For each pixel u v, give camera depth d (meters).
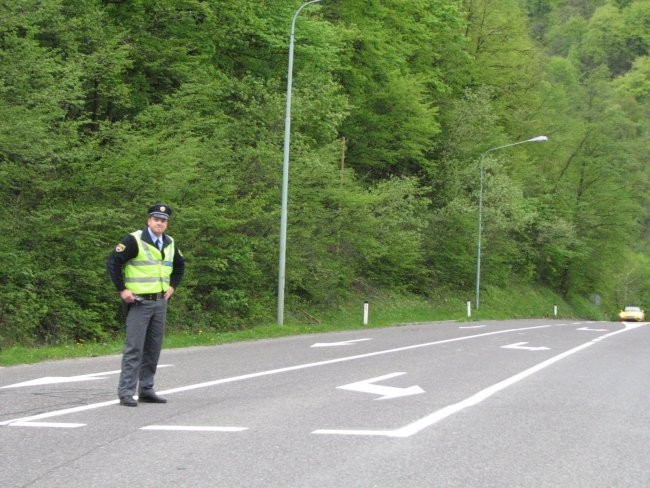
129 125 18.25
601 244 59.66
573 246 57.91
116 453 6.01
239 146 25.19
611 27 129.00
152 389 8.51
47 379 10.38
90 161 17.34
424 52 42.84
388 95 36.38
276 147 25.11
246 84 26.22
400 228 35.09
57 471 5.45
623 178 60.19
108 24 21.52
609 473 5.77
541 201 55.50
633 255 87.88
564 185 57.78
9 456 5.89
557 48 133.12
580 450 6.56
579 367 13.69
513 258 50.91
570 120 57.94
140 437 6.62
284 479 5.32
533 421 7.91
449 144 42.81
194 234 20.16
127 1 22.92
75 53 18.94
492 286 49.84
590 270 61.41
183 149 18.88
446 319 35.81
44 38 18.94
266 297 24.67
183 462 5.75
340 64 33.03
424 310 36.62
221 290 22.64
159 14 23.91
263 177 25.12
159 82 24.47
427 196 42.66
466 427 7.45
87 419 7.43
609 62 128.38
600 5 146.50
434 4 43.44
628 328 30.11
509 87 53.78
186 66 23.50
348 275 31.56
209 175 21.00
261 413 7.92
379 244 31.12
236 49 28.31
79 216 15.96
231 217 22.31
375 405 8.62
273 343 17.98
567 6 149.75
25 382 10.09
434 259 41.22
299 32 28.02
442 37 45.03
